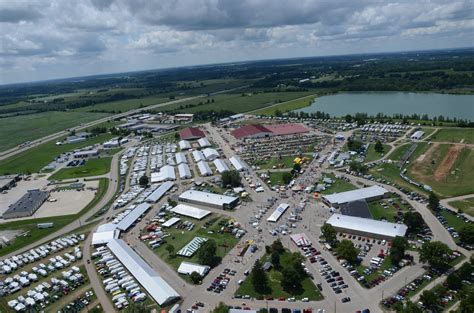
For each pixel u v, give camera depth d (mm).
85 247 167000
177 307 119000
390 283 126125
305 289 126000
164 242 165625
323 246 151875
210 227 175750
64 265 152125
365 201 185000
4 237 182000
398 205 184875
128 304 123438
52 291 136750
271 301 121125
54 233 182875
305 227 168500
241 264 143125
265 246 154125
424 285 123812
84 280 141000
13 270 153750
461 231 146375
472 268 127438
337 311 114312
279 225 171750
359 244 153000
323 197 195000
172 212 195500
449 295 117500
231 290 128000
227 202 194625
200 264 143625
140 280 134875
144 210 197000
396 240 139375
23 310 127562
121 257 151625
